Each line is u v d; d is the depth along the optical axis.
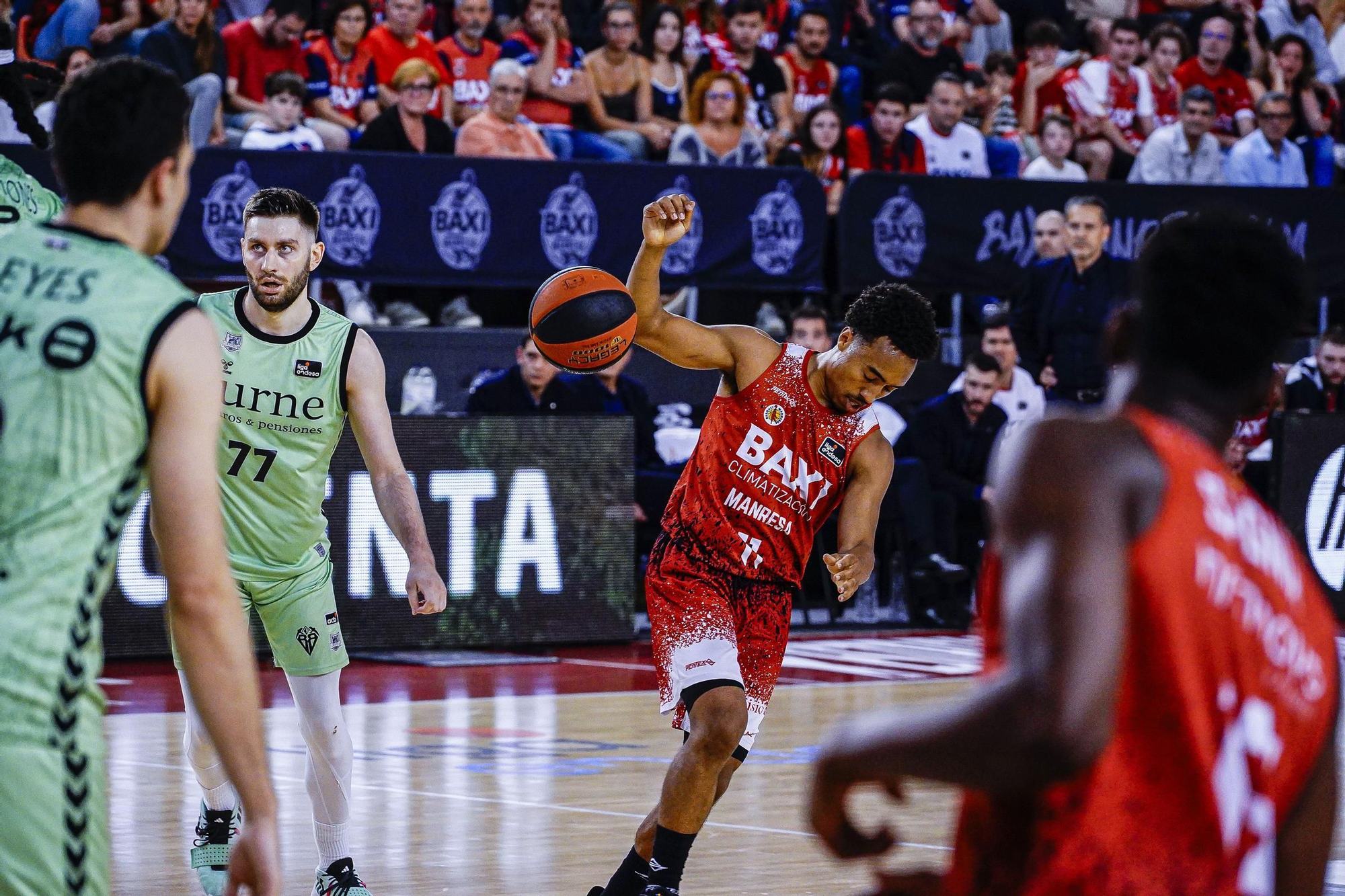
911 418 16.58
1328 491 17.30
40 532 3.18
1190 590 2.29
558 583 15.19
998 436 16.33
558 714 11.86
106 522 3.25
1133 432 2.35
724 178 16.30
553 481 15.13
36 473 3.19
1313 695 2.48
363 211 15.09
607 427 15.34
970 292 17.22
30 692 3.14
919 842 7.88
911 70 20.19
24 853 3.12
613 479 15.40
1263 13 23.16
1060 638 2.16
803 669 14.02
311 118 17.27
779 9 21.11
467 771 9.67
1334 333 17.61
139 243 3.46
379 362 6.97
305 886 7.00
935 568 15.98
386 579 14.57
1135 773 2.33
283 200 6.70
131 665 13.91
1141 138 20.83
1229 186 17.86
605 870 7.26
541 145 17.00
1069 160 19.86
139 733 10.84
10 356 3.23
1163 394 2.47
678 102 18.83
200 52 16.58
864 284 16.80
